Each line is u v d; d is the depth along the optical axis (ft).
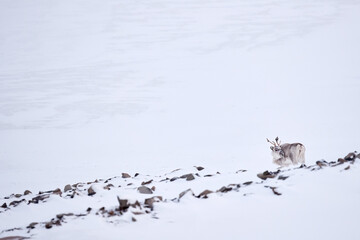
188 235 68.03
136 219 76.38
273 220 72.08
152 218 77.25
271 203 81.15
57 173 383.65
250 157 390.21
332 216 71.77
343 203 77.77
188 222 74.08
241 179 128.47
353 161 107.45
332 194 83.56
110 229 72.49
